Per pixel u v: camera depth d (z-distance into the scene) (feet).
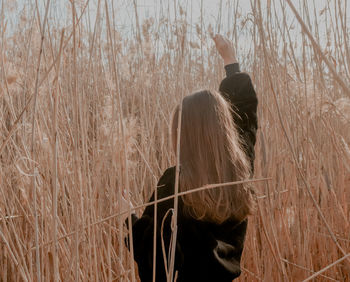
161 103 8.95
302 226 6.88
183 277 3.98
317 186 6.50
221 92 4.95
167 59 9.43
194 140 4.10
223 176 4.03
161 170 7.54
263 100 6.48
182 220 3.99
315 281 6.82
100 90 6.96
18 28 6.81
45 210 5.08
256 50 6.83
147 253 4.06
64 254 5.24
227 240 4.23
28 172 4.76
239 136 4.64
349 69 5.34
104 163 5.72
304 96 6.09
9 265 6.04
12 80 4.68
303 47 5.88
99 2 4.81
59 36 7.14
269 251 6.34
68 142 6.24
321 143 6.72
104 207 6.24
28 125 5.21
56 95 3.68
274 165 6.64
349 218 6.69
